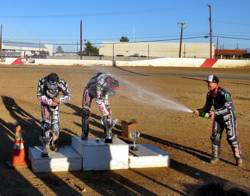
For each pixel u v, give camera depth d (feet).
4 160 19.39
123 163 18.95
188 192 15.92
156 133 28.48
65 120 31.76
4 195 14.46
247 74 99.35
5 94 47.24
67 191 15.25
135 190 15.90
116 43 250.16
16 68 97.40
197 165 20.35
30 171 17.62
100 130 28.45
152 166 19.67
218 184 7.02
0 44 229.66
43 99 18.03
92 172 18.12
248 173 19.21
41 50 285.84
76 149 19.54
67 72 87.51
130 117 35.24
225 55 282.36
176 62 134.10
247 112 41.93
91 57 198.18
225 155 22.76
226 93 19.85
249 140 27.40
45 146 17.87
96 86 19.49
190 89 62.13
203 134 28.91
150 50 246.27
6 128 27.40
